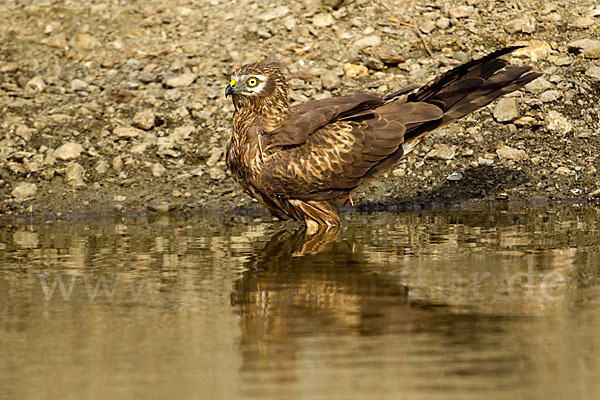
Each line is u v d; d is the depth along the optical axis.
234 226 12.45
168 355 7.07
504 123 15.09
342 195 12.25
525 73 12.97
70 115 15.84
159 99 16.23
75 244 11.34
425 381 6.38
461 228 11.57
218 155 14.75
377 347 7.08
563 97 15.45
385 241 10.88
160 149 14.99
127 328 7.76
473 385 6.28
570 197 13.36
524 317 7.68
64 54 17.80
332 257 10.09
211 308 8.27
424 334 7.35
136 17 18.73
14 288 9.14
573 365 6.61
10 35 18.34
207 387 6.38
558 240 10.55
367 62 16.80
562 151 14.45
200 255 10.45
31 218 13.45
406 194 13.73
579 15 17.48
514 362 6.70
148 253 10.66
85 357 7.07
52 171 14.45
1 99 16.36
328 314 7.96
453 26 17.59
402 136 11.95
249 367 6.77
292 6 18.53
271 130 12.07
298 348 7.12
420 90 12.37
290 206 12.22
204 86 16.56
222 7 18.84
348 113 12.14
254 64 12.13
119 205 13.77
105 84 16.81
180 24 18.45
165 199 13.89
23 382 6.56
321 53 17.25
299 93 16.08
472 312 7.87
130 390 6.37
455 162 14.33
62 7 19.00
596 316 7.66
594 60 16.33
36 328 7.82
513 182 13.84
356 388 6.28
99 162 14.69
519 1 17.98
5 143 15.11
